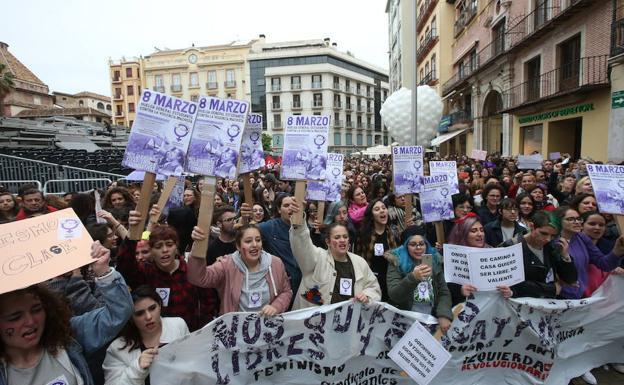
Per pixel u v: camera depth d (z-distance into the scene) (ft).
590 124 45.11
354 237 16.06
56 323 6.67
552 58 52.75
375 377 10.03
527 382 10.66
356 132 242.78
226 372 8.82
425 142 30.89
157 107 9.43
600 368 12.19
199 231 9.20
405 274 10.68
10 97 155.43
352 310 9.68
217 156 9.47
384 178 30.68
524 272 11.13
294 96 220.23
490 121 77.71
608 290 11.23
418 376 9.48
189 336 8.44
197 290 10.42
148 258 9.86
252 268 10.06
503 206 14.80
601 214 12.41
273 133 222.69
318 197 15.98
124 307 7.27
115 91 240.73
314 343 9.49
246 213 12.86
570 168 30.25
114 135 103.45
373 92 258.98
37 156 46.11
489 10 73.82
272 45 237.25
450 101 101.55
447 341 10.02
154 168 9.39
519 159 34.63
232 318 8.91
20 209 17.29
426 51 113.60
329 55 219.61
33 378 6.46
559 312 10.82
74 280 8.70
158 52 242.78
